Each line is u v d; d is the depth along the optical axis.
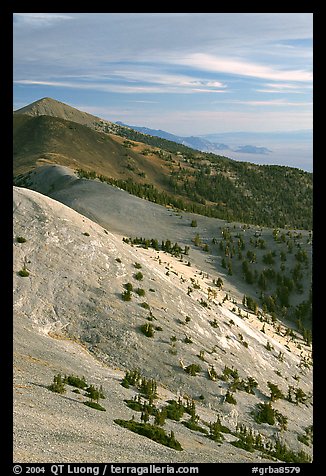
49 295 61.53
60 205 81.38
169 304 74.62
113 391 43.53
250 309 134.88
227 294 138.50
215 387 59.44
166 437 35.41
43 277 63.84
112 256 76.19
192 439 40.09
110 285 69.00
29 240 68.94
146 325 63.50
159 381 55.84
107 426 33.06
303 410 69.50
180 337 66.44
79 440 27.91
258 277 174.50
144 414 38.22
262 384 70.50
